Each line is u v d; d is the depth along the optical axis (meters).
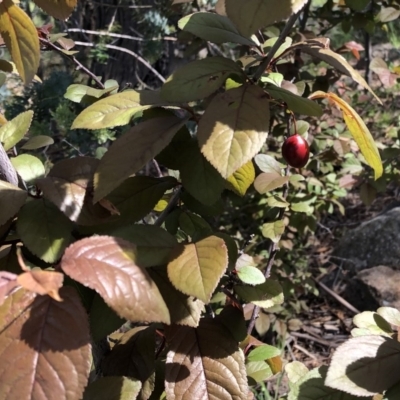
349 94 4.97
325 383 1.02
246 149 0.92
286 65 2.93
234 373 1.10
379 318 1.40
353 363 1.04
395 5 3.31
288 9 0.91
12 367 0.73
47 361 0.74
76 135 3.37
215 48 3.76
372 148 1.12
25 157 1.17
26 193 0.93
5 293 0.71
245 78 1.09
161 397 1.31
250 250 3.46
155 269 1.02
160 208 1.54
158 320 0.76
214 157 0.91
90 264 0.77
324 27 4.03
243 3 0.92
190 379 1.09
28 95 3.38
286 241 3.38
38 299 0.79
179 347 1.13
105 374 1.17
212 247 0.94
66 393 0.73
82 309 0.78
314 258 4.74
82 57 4.34
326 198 3.59
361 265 4.44
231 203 3.35
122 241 0.82
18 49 0.99
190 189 1.15
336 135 3.36
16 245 1.04
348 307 4.15
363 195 3.14
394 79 2.98
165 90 1.04
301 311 4.23
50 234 0.92
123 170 0.95
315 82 3.17
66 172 0.97
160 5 3.46
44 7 0.99
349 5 2.76
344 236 4.76
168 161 1.18
